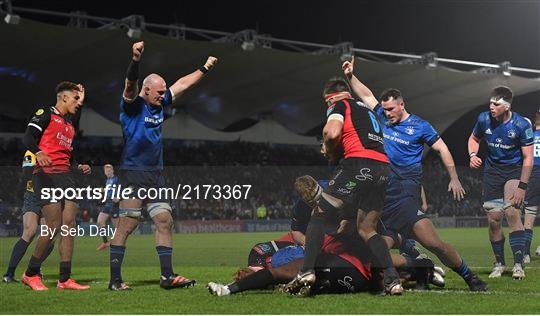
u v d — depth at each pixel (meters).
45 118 13.81
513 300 11.23
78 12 47.03
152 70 57.16
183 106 74.19
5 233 47.75
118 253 13.53
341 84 12.24
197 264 22.67
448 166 13.91
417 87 70.25
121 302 11.38
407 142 13.55
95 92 61.97
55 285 14.82
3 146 62.09
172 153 73.00
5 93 59.47
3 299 11.91
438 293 12.23
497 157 16.17
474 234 43.94
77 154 64.75
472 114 84.75
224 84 65.25
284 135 82.25
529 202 20.06
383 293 11.84
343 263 11.93
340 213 12.08
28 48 49.84
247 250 31.72
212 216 62.03
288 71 63.22
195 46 53.28
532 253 25.44
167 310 10.41
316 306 10.53
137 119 13.46
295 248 12.34
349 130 11.83
